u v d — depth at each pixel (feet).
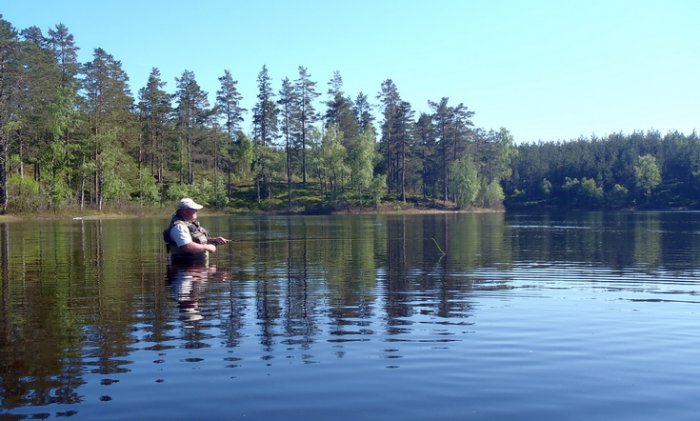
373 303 28.40
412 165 333.21
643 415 13.92
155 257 51.83
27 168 256.73
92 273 39.96
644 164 386.11
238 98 322.55
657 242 76.38
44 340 20.54
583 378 16.69
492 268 44.91
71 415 13.73
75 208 207.62
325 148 299.38
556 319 24.79
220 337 21.11
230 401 14.69
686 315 25.85
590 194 380.99
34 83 188.96
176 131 285.43
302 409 14.19
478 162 343.26
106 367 17.39
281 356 18.65
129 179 250.98
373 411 14.07
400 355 18.86
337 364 17.83
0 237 84.74
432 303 28.55
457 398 15.01
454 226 131.34
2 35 180.55
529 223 152.05
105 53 232.12
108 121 231.09
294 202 299.58
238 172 333.83
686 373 17.19
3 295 30.30
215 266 45.32
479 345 20.21
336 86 331.57
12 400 14.70
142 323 23.39
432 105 327.47
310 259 51.47
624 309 27.32
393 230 110.83
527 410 14.21
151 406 14.32
